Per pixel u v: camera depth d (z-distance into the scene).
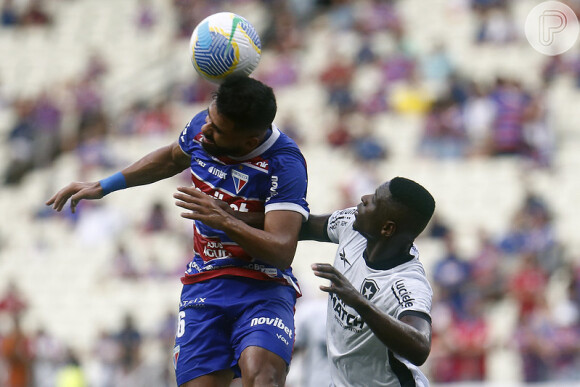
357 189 55.69
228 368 17.97
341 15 72.44
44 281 58.34
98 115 69.94
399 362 18.02
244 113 16.59
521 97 58.94
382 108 62.94
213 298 17.94
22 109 71.31
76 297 56.84
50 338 49.22
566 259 48.16
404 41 67.81
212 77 17.23
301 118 64.06
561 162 57.28
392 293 17.55
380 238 17.94
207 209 16.64
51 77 78.25
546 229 49.22
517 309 45.31
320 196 57.62
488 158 57.81
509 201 55.41
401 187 17.75
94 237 59.56
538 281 46.00
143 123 67.00
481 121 58.66
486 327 43.84
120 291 55.56
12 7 83.25
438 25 71.50
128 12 82.00
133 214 59.88
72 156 68.12
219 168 17.69
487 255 48.56
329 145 60.66
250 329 17.59
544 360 42.19
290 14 74.44
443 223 52.62
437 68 64.75
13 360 48.06
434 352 43.38
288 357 17.72
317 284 51.50
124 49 78.75
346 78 65.50
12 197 65.62
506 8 69.81
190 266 18.50
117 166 63.75
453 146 58.81
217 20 17.12
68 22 82.44
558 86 64.00
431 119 59.66
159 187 60.53
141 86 73.69
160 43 78.44
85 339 54.62
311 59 69.44
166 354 46.88
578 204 54.19
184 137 18.53
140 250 56.88
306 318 26.89
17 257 60.19
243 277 17.89
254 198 17.53
